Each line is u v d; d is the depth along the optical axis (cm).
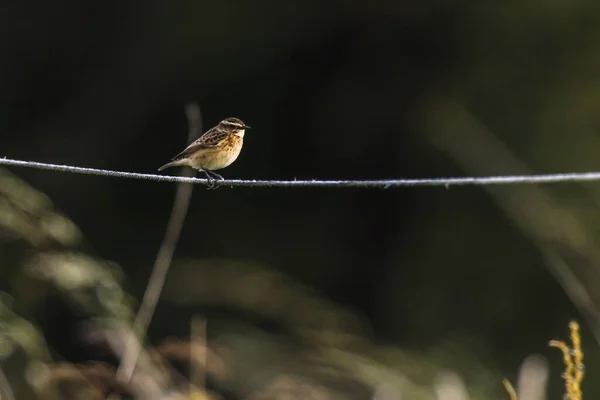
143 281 1686
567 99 1659
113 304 950
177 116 1748
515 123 1686
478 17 1688
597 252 1527
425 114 1719
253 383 1273
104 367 757
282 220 1827
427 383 1384
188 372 969
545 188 1622
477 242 1702
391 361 1424
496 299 1661
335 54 1777
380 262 1823
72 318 1365
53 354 1322
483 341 1622
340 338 1413
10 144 1719
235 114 1781
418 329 1691
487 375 1509
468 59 1719
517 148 1670
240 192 1808
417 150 1758
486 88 1708
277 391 877
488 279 1678
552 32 1670
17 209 977
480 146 1661
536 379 663
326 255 1819
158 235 1753
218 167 785
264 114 1798
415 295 1738
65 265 941
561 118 1656
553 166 1631
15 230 959
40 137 1731
